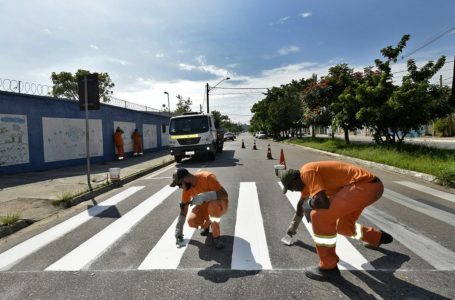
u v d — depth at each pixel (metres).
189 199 4.70
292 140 40.09
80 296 3.34
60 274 3.88
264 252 4.34
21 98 12.30
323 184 3.59
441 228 5.18
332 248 3.51
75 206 7.54
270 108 45.19
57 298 3.32
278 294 3.26
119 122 19.58
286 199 7.47
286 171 3.87
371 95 16.67
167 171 13.84
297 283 3.48
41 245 4.93
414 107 15.31
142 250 4.55
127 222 5.98
